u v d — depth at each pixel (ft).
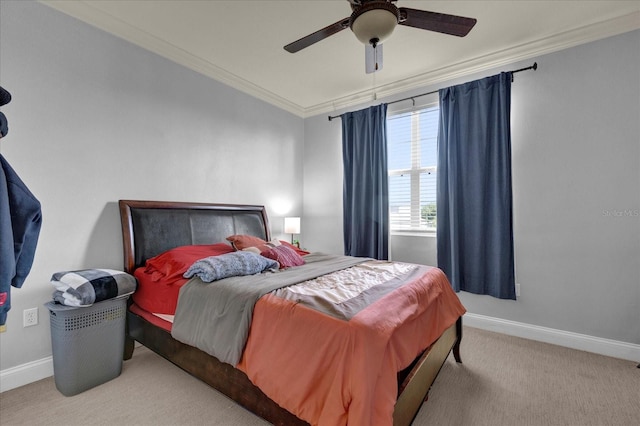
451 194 10.09
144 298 7.30
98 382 6.51
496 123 9.48
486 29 8.23
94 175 7.70
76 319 6.17
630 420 5.55
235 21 7.95
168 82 9.34
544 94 8.95
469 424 5.41
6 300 4.31
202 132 10.32
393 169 12.22
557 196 8.78
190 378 6.91
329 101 13.65
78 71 7.43
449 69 10.44
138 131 8.61
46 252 6.89
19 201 4.72
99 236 7.75
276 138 13.32
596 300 8.28
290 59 9.94
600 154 8.21
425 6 7.30
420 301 5.69
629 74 7.86
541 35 8.55
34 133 6.73
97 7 7.41
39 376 6.73
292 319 4.60
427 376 5.33
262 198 12.64
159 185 9.10
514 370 7.29
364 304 4.83
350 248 12.85
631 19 7.70
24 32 6.61
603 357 7.93
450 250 10.41
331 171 13.94
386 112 12.06
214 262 6.54
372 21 5.11
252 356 4.80
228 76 10.96
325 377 4.05
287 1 7.18
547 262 8.93
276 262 7.83
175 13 7.62
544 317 8.97
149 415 5.62
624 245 7.95
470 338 9.14
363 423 3.50
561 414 5.69
